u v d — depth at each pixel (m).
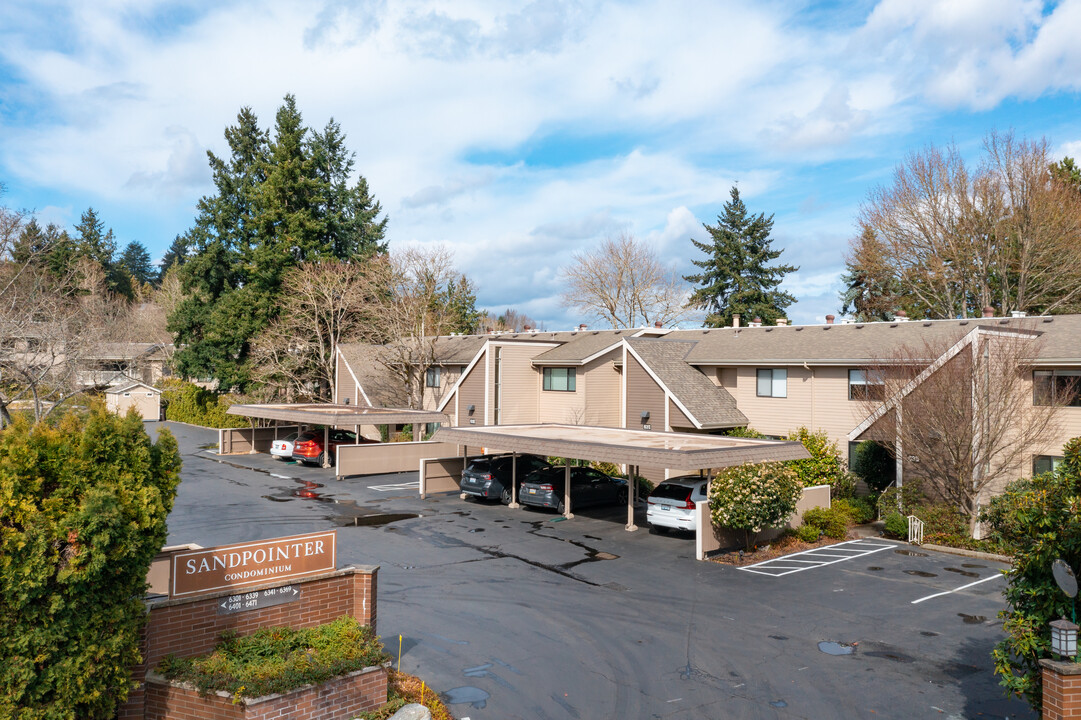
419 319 45.38
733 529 20.83
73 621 8.14
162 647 9.83
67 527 7.99
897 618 15.01
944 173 43.56
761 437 29.50
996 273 42.56
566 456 23.09
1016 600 9.17
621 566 18.91
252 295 49.81
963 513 22.47
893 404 23.92
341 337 50.38
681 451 20.28
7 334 29.36
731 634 13.98
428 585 16.77
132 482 8.91
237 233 56.03
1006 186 41.88
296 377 47.56
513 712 10.59
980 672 12.19
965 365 22.62
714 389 32.19
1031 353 23.48
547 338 42.38
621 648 13.18
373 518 24.22
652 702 10.98
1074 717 7.83
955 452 22.17
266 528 22.38
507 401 36.56
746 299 62.59
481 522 23.95
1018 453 22.39
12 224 33.56
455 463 30.03
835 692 11.37
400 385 46.28
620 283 64.56
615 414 34.12
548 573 18.05
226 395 58.53
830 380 29.31
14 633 7.73
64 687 8.02
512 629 14.05
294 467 36.28
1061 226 40.59
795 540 22.11
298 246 50.62
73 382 31.59
